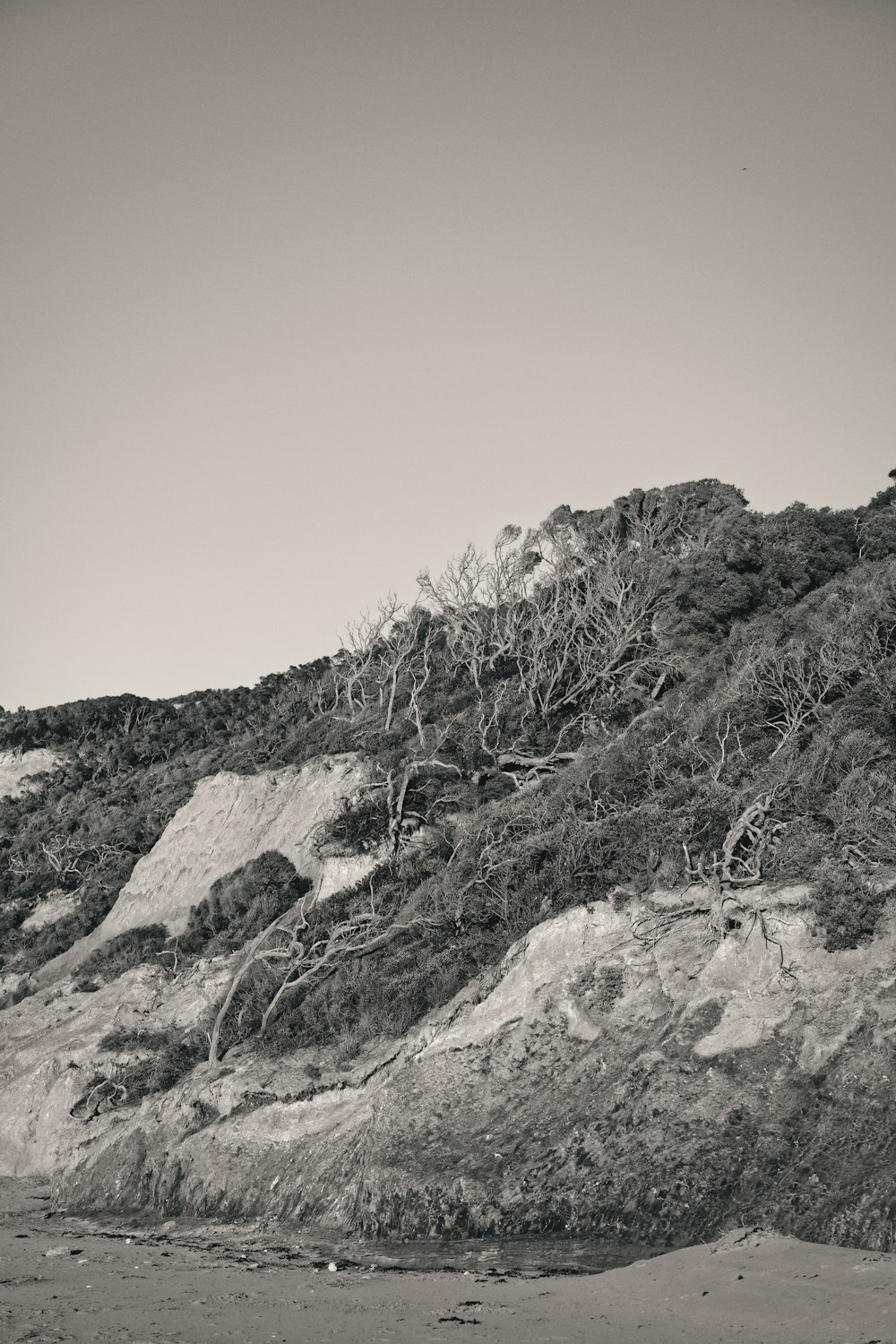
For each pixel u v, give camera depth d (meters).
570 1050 27.77
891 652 42.22
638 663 55.03
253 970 39.81
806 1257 18.22
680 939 29.02
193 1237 26.50
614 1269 19.95
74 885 65.00
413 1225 24.31
